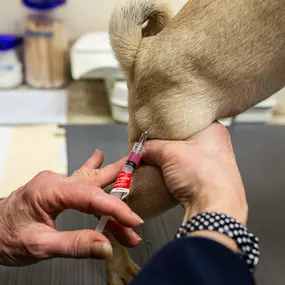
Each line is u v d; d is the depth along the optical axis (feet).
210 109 2.16
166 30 2.18
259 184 2.97
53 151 3.26
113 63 3.65
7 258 1.72
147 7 2.25
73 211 2.56
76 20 4.03
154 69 2.13
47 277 2.14
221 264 1.18
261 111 3.83
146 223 2.52
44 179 1.73
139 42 2.25
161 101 2.14
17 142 3.36
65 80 4.09
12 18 3.99
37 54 3.86
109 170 1.95
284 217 2.66
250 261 1.33
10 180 2.89
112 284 2.14
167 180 1.91
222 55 2.07
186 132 2.13
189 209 1.70
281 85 2.25
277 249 2.40
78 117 3.83
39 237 1.59
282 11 2.03
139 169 2.12
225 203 1.55
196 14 2.12
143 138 2.15
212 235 1.35
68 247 1.53
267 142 3.49
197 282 1.12
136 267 2.21
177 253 1.21
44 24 3.81
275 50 2.10
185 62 2.09
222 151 1.95
